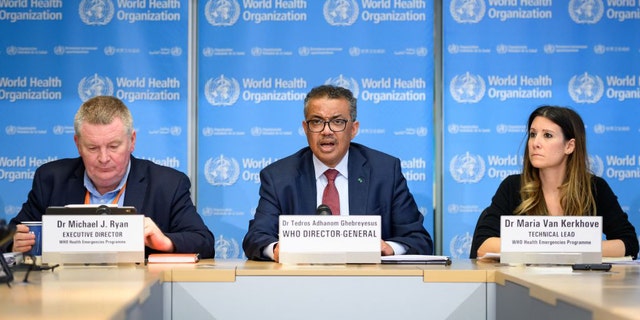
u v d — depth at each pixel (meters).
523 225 4.81
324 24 7.69
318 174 6.02
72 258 4.71
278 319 4.29
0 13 7.58
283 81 7.68
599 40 7.70
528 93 7.68
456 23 7.69
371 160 6.09
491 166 7.67
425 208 7.70
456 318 4.33
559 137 6.01
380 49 7.69
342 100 5.92
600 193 6.16
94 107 5.69
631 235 6.00
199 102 7.68
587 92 7.68
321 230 4.78
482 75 7.69
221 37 7.68
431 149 7.69
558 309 3.36
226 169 7.68
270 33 7.69
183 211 5.96
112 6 7.64
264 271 4.30
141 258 4.74
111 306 2.82
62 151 7.60
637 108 7.69
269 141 7.68
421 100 7.68
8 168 7.58
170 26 7.65
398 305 4.31
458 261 5.26
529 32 7.68
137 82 7.63
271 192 5.87
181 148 7.63
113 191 5.94
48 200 5.97
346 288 4.30
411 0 7.71
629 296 3.17
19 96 7.59
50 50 7.60
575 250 4.79
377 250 4.77
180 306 4.30
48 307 2.79
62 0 7.61
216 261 5.24
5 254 4.57
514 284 4.03
